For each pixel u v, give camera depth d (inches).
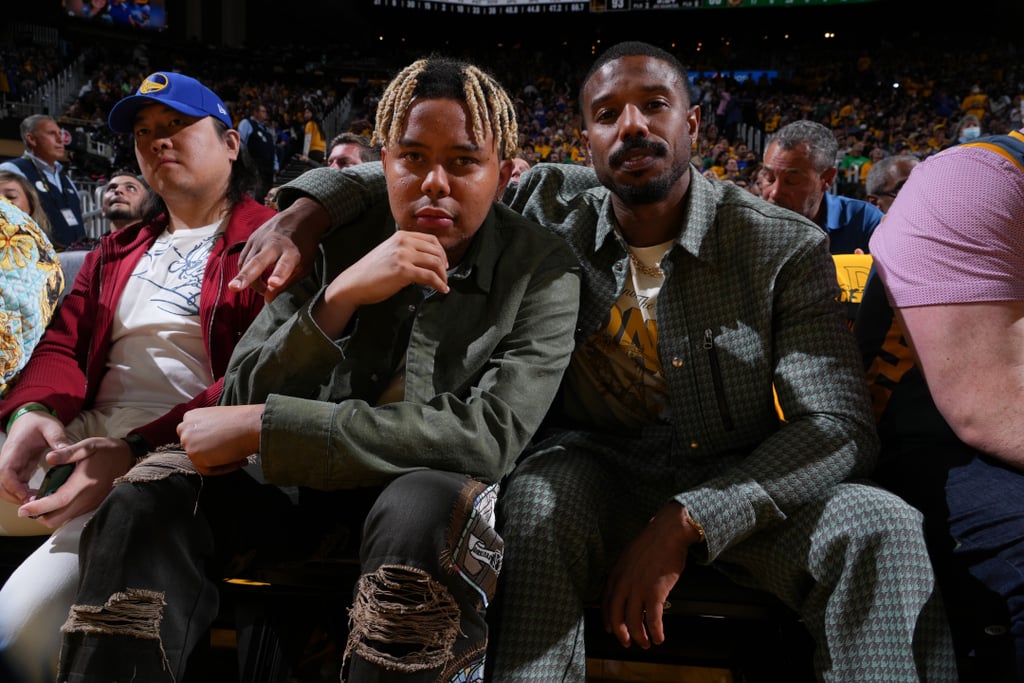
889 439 66.6
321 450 50.3
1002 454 56.4
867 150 625.0
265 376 54.6
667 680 75.9
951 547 57.0
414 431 51.6
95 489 59.9
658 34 1055.6
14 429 67.5
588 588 60.8
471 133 56.9
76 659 47.5
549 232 66.1
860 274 83.7
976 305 57.1
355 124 456.4
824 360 60.5
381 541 48.2
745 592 62.4
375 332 61.1
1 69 670.5
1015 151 59.4
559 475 60.5
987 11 930.7
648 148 63.0
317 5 1099.9
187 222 84.2
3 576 69.7
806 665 59.6
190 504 52.1
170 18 997.8
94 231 297.6
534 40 1085.1
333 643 66.6
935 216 59.7
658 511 61.8
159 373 77.9
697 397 64.9
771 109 756.0
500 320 59.4
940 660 51.9
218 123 83.6
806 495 56.5
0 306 69.1
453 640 47.8
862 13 964.6
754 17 994.1
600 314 67.9
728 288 64.9
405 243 53.3
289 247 58.9
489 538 51.1
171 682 49.2
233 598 62.6
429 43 1095.6
